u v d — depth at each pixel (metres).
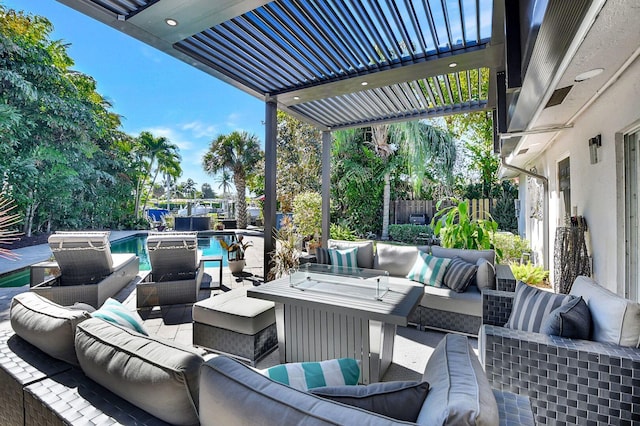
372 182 11.47
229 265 6.04
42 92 10.12
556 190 4.79
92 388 1.19
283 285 2.76
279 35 3.00
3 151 9.19
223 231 14.69
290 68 3.70
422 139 10.73
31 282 4.34
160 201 22.97
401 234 10.80
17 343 1.48
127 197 15.66
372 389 0.99
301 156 10.45
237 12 2.48
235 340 2.68
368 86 4.02
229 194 22.75
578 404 1.64
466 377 0.97
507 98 3.50
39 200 10.62
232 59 3.47
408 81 3.88
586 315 1.81
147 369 1.06
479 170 12.32
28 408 1.18
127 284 5.01
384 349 2.44
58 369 1.30
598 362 1.60
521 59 2.23
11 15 9.38
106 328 1.31
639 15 1.39
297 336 2.58
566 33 1.52
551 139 4.62
